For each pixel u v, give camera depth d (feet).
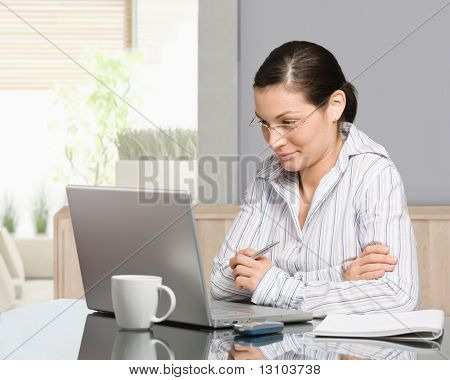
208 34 8.30
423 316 3.40
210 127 8.29
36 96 14.65
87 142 11.19
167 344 3.01
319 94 4.65
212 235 7.27
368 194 4.66
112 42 12.19
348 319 3.45
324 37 8.28
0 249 13.32
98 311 3.97
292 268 4.91
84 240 3.79
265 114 4.68
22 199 14.73
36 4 14.52
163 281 3.45
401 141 8.27
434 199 8.25
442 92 8.25
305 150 4.73
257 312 3.62
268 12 8.29
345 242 4.75
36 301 12.41
